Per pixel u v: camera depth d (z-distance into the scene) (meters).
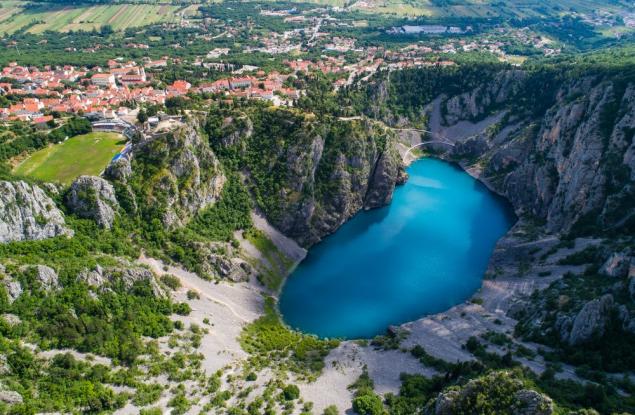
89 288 138.12
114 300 140.50
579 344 141.62
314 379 133.00
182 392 118.88
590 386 110.50
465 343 154.12
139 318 140.62
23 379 105.19
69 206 165.75
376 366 140.25
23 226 145.50
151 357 128.75
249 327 164.75
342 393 125.69
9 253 137.75
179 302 157.75
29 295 125.94
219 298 173.88
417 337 161.00
